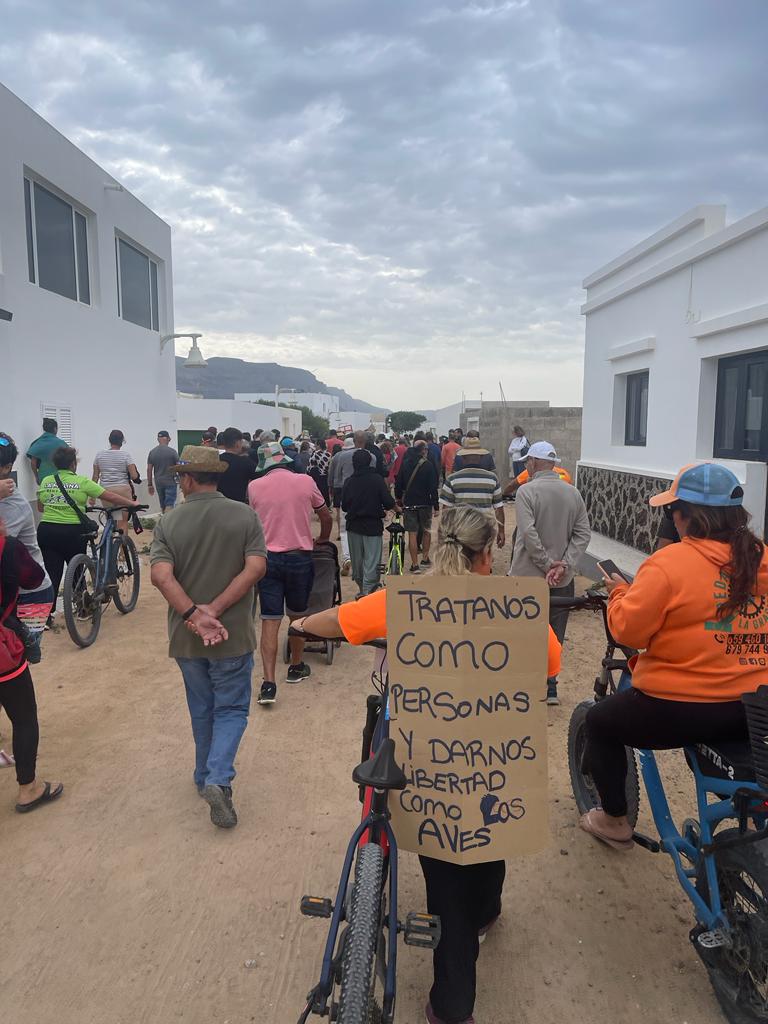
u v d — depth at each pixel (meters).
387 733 2.54
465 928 2.45
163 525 3.95
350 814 4.07
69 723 5.23
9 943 3.07
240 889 3.42
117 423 14.54
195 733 4.13
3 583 3.80
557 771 4.51
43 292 11.47
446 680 2.33
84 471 12.99
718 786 2.65
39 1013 2.72
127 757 4.72
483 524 2.49
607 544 10.11
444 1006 2.42
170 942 3.08
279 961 2.98
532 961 2.97
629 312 10.05
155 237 16.62
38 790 4.10
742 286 7.33
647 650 2.83
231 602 3.86
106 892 3.40
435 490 10.27
